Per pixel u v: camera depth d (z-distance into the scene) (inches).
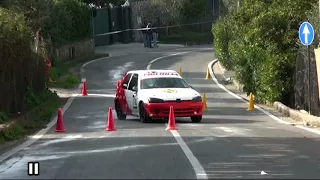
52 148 1081.4
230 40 2817.4
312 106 1571.1
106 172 831.7
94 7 4360.2
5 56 1466.5
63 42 3324.3
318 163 903.1
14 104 1581.0
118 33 4648.1
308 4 1914.4
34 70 1834.4
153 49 4197.8
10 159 971.9
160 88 1550.2
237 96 2261.3
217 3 5408.5
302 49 1684.3
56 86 2527.1
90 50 3846.0
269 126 1430.9
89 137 1227.9
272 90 1902.1
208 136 1214.3
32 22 2132.1
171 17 4931.1
